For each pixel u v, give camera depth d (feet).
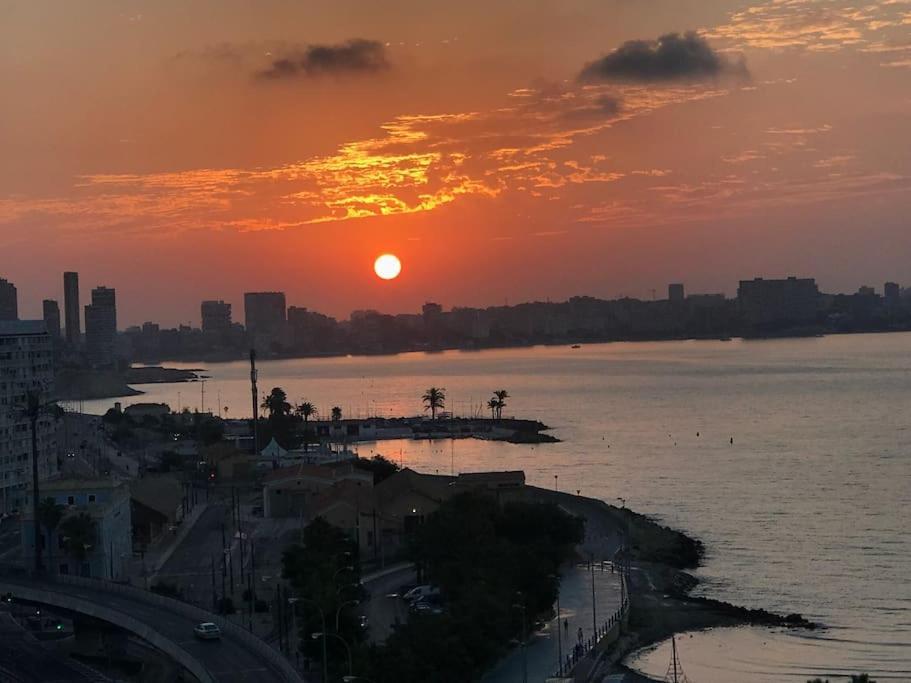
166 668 569.64
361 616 593.42
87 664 571.28
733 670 614.34
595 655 602.44
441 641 501.56
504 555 642.22
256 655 518.78
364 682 461.37
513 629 586.04
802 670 617.62
